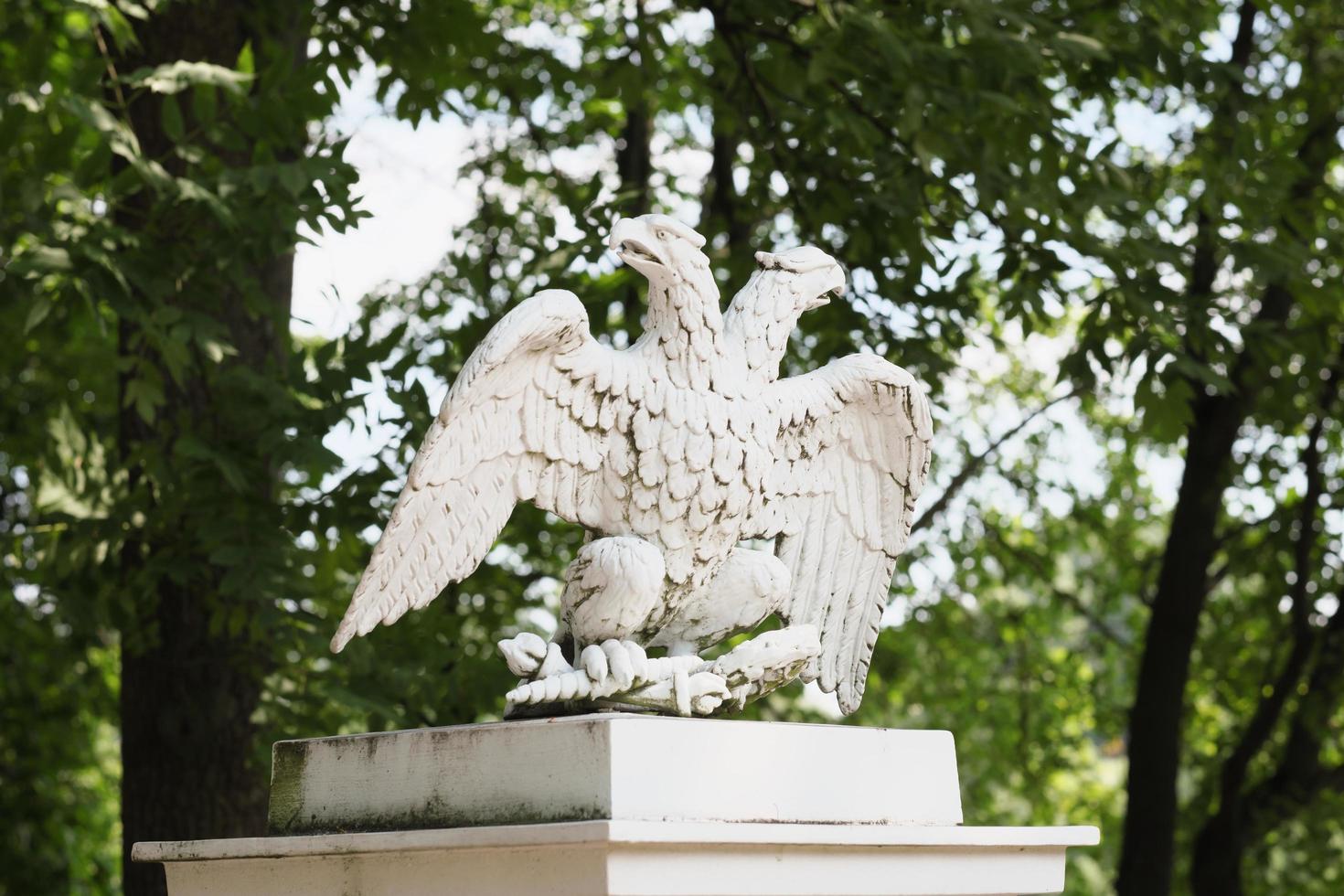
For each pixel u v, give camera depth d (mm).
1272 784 12758
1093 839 4281
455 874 3486
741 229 10117
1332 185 10875
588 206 7711
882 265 8484
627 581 3779
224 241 6660
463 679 7801
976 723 15727
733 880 3471
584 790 3455
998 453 13945
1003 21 7516
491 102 11500
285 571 6777
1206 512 11250
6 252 6484
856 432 4305
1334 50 11258
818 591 4359
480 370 3592
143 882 7371
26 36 8195
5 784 12734
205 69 6559
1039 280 8008
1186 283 10797
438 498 3668
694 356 3908
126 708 7547
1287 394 10641
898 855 3828
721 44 8883
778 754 3748
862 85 7867
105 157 6414
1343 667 12484
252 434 7035
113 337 9422
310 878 3727
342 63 8820
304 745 3959
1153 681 11266
